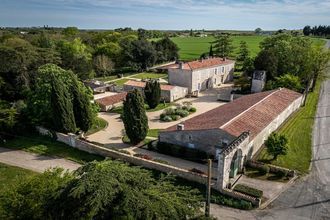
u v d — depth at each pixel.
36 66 57.34
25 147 36.97
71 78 41.81
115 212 14.20
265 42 84.19
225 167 25.25
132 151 34.94
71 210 14.48
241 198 24.56
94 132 42.00
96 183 14.44
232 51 112.50
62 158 34.00
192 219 16.69
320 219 22.39
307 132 39.84
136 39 110.75
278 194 25.62
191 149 32.59
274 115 38.28
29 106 40.81
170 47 116.19
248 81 66.69
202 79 68.56
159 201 14.80
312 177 28.42
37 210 16.42
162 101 58.94
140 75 93.44
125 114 35.94
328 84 70.81
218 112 39.84
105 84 71.50
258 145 33.78
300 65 62.69
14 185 18.58
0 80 51.12
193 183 27.33
